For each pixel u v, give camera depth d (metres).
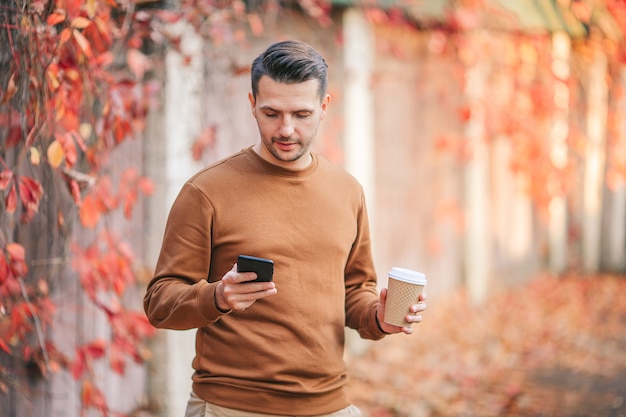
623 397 7.62
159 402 6.14
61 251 4.81
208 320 3.00
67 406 5.48
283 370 3.20
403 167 9.48
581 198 13.13
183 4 5.43
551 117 10.06
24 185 3.98
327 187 3.36
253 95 3.17
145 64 5.15
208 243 3.21
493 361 8.62
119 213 5.85
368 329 3.48
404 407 7.19
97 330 5.73
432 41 9.28
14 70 3.94
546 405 7.36
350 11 8.31
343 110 8.37
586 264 13.34
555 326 10.07
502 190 11.45
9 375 4.82
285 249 3.22
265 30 7.24
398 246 9.49
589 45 10.89
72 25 3.95
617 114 11.41
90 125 4.64
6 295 4.32
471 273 10.66
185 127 5.91
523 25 9.77
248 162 3.28
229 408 3.21
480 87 9.68
